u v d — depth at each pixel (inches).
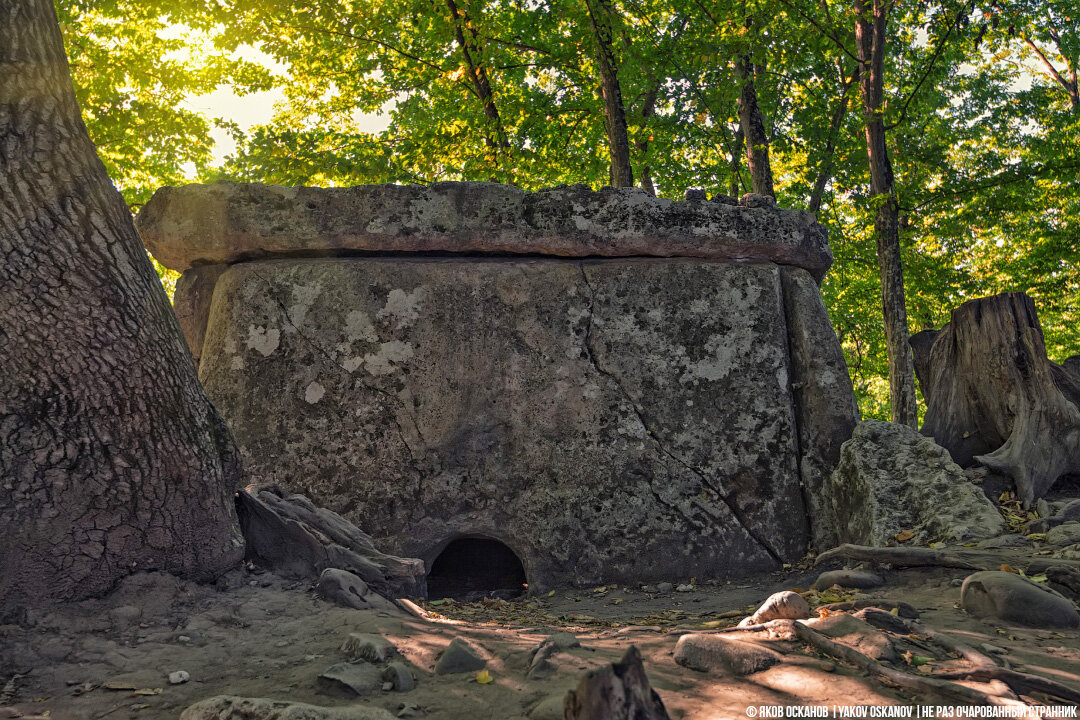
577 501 254.8
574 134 590.9
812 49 520.1
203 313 277.0
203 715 104.3
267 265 269.4
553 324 267.9
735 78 523.5
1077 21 655.1
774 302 279.7
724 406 267.3
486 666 126.9
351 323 263.6
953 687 105.0
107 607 147.8
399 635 144.2
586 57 534.0
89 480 146.6
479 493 254.2
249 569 183.3
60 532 143.9
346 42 524.7
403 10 534.6
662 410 264.5
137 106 507.2
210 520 166.2
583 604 229.3
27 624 137.6
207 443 167.0
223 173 563.5
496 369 263.3
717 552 254.2
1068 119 646.5
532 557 249.9
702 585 248.1
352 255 272.4
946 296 678.5
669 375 267.4
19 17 148.5
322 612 161.8
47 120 148.9
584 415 261.7
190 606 156.3
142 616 148.6
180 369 162.4
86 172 153.1
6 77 145.8
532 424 260.2
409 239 265.6
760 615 154.1
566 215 271.0
